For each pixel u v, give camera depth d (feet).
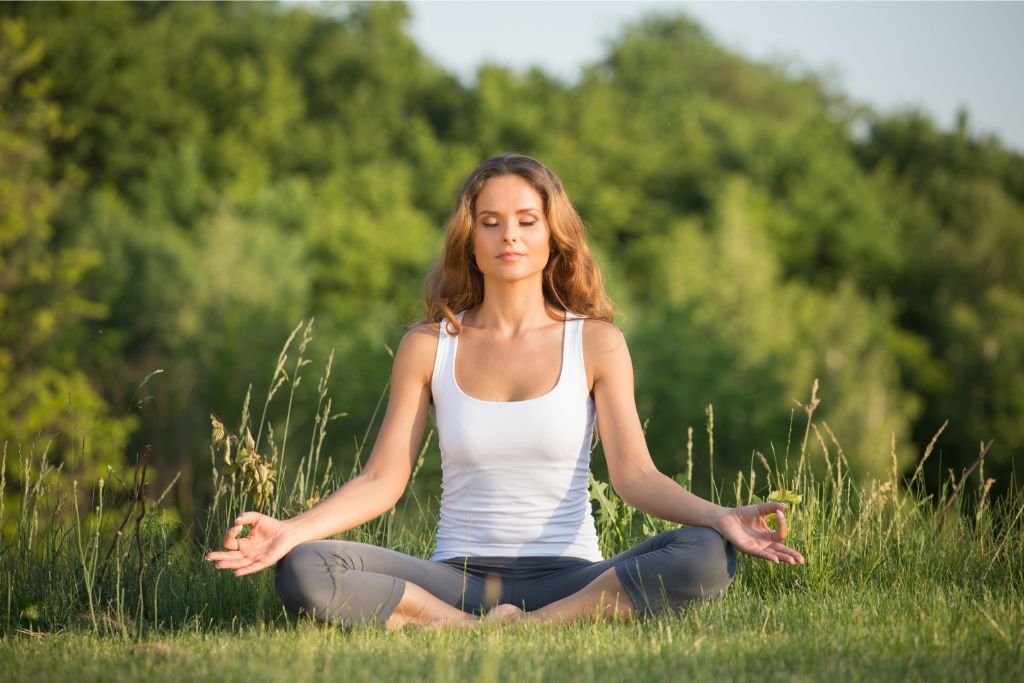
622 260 188.96
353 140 182.60
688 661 12.70
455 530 17.15
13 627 17.24
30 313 97.76
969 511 21.54
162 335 145.38
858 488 21.36
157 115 168.35
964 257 197.16
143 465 17.99
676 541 15.74
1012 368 174.70
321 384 21.33
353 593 15.33
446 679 11.65
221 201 164.25
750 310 172.55
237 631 16.46
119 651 14.19
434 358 17.78
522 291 17.85
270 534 15.48
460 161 184.65
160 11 179.83
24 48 144.05
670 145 210.79
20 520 19.24
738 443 147.74
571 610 15.75
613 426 17.25
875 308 188.03
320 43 193.36
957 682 11.69
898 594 17.42
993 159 226.58
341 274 166.40
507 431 16.84
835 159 212.64
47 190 103.40
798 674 12.03
